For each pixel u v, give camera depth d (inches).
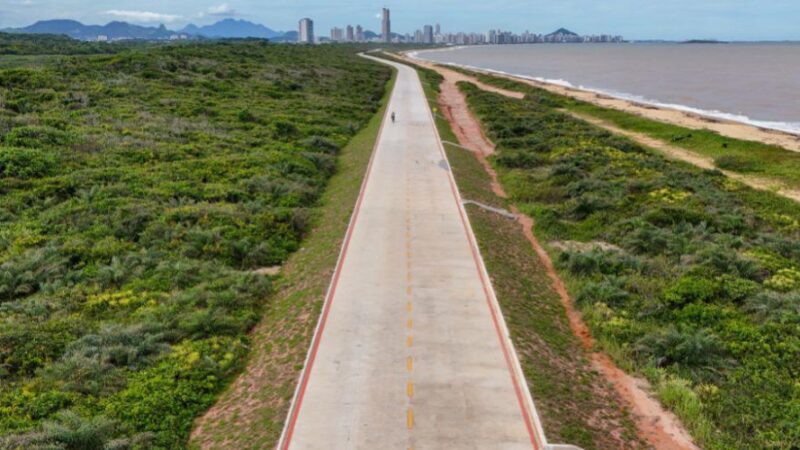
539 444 505.4
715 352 681.6
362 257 887.1
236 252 971.9
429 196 1197.1
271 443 513.3
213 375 641.0
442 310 727.1
